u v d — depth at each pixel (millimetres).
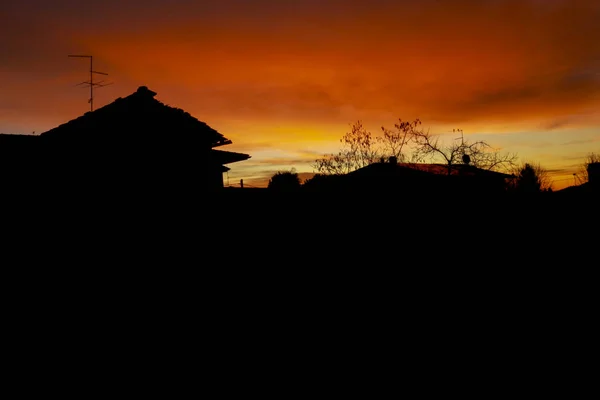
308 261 14633
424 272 13539
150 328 10828
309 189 17578
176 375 8414
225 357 9180
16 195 14602
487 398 7152
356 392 7566
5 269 13406
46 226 14484
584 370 7785
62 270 13766
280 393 7629
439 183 16641
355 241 15250
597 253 12867
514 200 15758
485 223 14984
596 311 10180
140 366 8836
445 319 10633
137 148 15859
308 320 11070
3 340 10141
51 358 9266
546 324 9891
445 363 8484
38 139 15539
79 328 10875
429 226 15289
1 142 15117
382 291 12656
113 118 15742
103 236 14734
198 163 17094
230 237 15250
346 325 10664
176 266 14344
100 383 8156
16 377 8414
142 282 13570
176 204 15797
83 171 15109
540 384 7480
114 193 15219
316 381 8023
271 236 15375
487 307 11156
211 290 13219
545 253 13453
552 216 14766
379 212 15992
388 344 9484
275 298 12641
